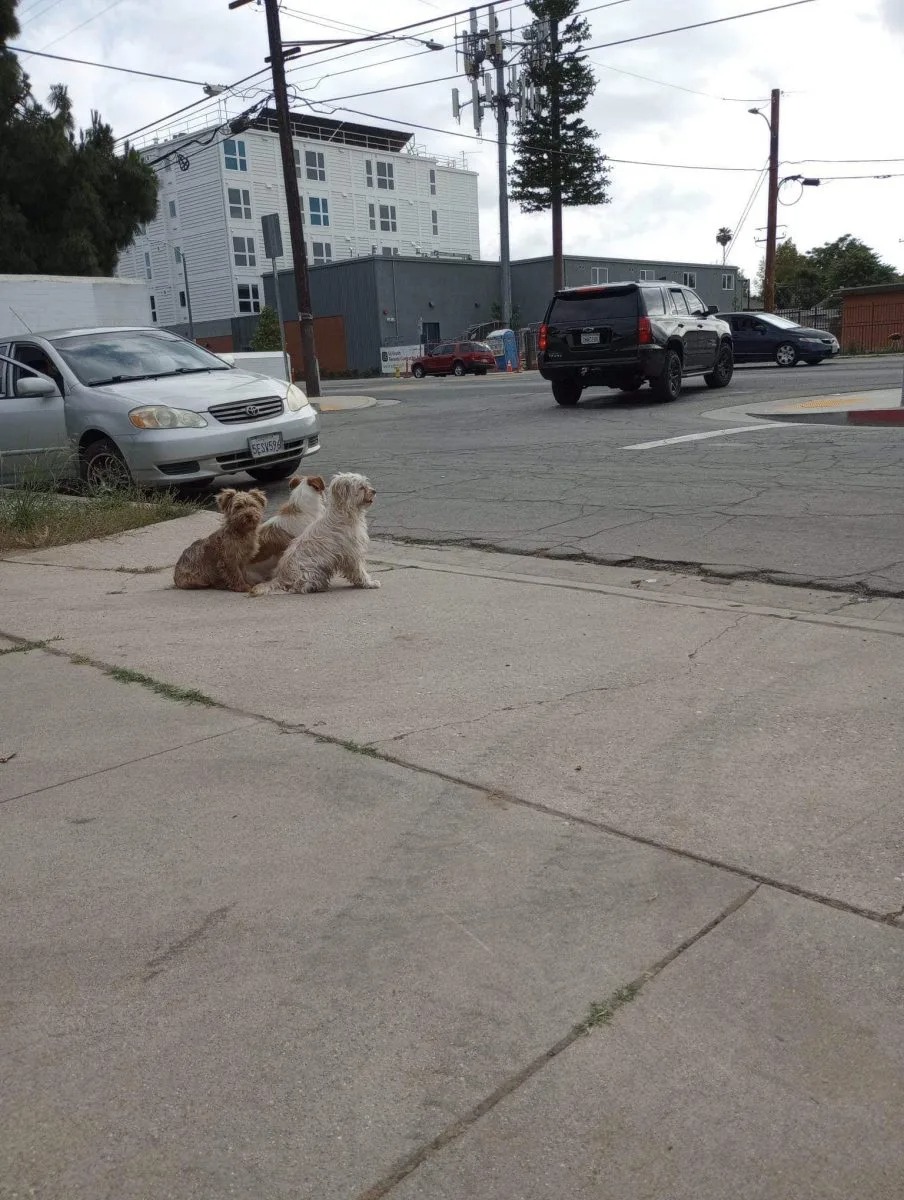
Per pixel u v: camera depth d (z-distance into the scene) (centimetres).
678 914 262
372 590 618
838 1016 223
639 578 626
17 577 717
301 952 254
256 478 1114
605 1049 217
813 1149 191
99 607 612
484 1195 184
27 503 886
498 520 814
